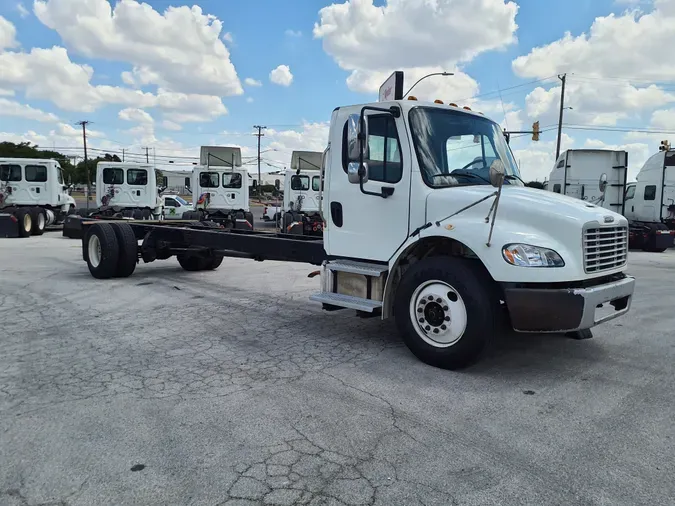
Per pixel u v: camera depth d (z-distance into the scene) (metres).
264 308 7.48
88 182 32.62
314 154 23.06
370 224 5.38
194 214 19.38
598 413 3.84
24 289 8.72
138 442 3.34
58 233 22.78
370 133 5.37
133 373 4.66
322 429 3.54
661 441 3.40
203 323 6.55
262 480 2.91
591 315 4.25
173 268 11.82
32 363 4.92
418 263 4.86
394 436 3.45
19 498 2.72
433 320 4.76
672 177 19.62
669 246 18.67
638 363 5.03
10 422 3.63
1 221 19.91
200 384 4.39
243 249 7.95
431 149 5.13
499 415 3.79
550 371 4.77
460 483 2.89
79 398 4.07
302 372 4.70
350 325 6.49
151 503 2.69
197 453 3.20
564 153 19.55
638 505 2.70
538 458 3.17
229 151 21.14
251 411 3.83
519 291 4.24
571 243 4.31
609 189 19.06
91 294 8.36
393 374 4.65
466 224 4.57
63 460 3.11
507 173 5.64
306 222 21.38
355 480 2.92
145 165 22.03
